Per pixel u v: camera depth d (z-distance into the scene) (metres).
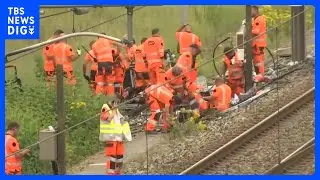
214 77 63.59
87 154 51.22
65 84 56.09
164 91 51.53
